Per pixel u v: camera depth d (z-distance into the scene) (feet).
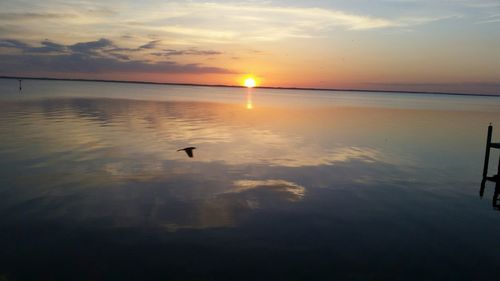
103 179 64.13
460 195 62.13
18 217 46.85
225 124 151.94
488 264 38.50
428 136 133.28
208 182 64.49
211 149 93.81
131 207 51.57
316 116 210.79
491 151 105.81
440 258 39.50
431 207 55.42
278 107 298.76
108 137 106.22
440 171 79.00
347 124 168.45
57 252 38.70
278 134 126.72
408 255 39.99
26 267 35.83
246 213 50.72
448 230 46.93
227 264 37.14
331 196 59.00
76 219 46.83
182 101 335.88
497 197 61.62
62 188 58.44
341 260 38.50
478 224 49.34
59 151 84.58
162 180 64.75
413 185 66.95
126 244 40.75
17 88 479.82
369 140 119.24
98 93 432.25
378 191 62.28
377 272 36.35
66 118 150.92
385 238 43.98
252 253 39.47
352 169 77.30
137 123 143.23
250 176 69.31
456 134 141.38
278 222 47.85
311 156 89.56
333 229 46.16
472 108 377.50
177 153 87.04
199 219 48.08
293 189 62.08
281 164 79.77
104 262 36.96
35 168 69.51
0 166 70.03
